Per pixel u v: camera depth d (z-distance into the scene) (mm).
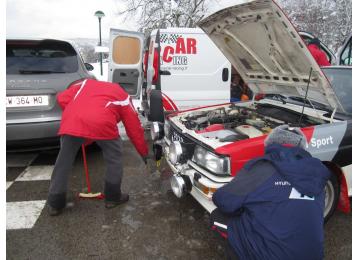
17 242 2838
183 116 3789
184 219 3252
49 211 3299
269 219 1684
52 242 2848
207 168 2693
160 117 4082
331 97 2910
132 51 5844
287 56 2926
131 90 6176
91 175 4336
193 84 6062
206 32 3639
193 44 5945
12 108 4129
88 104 3045
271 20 2648
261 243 1685
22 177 4230
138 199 3666
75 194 3775
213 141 2793
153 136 3861
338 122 3039
